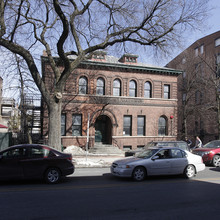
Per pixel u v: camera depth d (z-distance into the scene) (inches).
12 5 492.1
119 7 534.3
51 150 347.6
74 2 508.4
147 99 912.3
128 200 247.8
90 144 826.8
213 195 270.7
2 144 682.2
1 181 357.7
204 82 933.2
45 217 193.6
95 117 841.5
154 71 927.7
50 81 785.6
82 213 204.2
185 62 1041.5
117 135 859.4
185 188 309.3
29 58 504.4
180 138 1042.1
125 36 559.5
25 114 753.6
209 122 1206.9
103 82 870.4
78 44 530.9
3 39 476.4
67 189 299.9
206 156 532.4
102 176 407.8
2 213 203.6
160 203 237.3
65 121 818.2
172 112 946.1
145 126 904.9
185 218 194.1
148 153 395.2
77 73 826.8
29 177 327.9
